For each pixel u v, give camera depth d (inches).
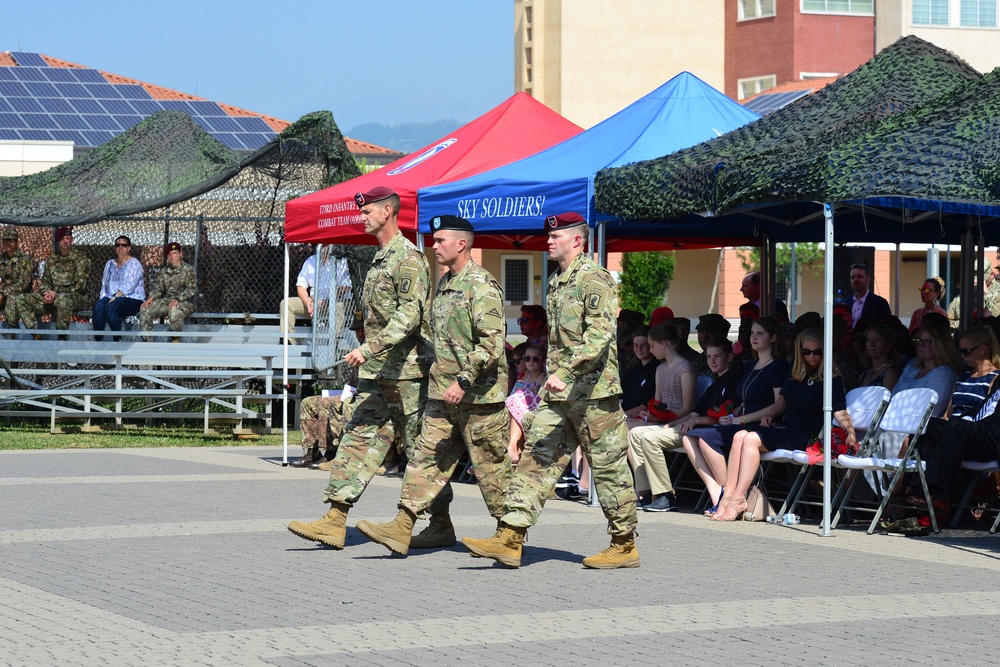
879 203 496.4
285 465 683.4
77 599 348.8
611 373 396.8
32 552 419.2
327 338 788.0
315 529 428.8
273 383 907.4
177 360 876.0
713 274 2249.0
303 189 919.0
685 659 290.4
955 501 509.0
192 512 510.9
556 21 2741.1
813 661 289.9
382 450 433.7
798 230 775.1
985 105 489.1
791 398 511.5
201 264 955.3
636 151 594.6
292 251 949.2
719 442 517.7
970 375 501.4
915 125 489.1
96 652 291.1
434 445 420.2
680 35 2768.2
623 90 2748.5
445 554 428.8
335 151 831.7
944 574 398.9
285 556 419.5
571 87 2728.8
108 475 629.9
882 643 306.8
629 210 542.6
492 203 589.9
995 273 968.3
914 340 619.8
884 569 406.6
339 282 822.5
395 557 421.4
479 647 300.0
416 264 423.8
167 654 290.0
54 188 1026.1
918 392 497.7
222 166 1007.0
